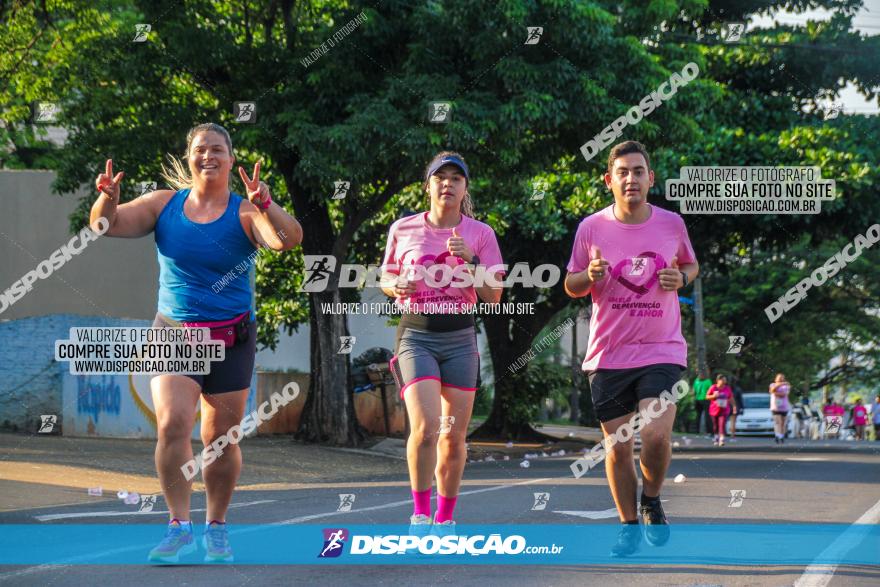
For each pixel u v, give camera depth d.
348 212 18.72
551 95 17.27
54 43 22.67
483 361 40.22
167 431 5.82
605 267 6.02
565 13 17.12
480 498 10.16
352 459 17.08
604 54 17.92
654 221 6.33
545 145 18.70
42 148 28.92
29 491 10.32
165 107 17.58
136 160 17.41
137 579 5.36
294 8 18.12
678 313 6.39
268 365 29.14
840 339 45.50
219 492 6.00
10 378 19.06
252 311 6.12
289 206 21.89
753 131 26.14
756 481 12.62
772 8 26.84
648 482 6.25
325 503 9.69
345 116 17.62
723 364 42.03
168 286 5.98
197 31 17.11
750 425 37.16
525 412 26.30
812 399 53.22
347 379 19.38
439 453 6.50
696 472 14.45
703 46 25.91
